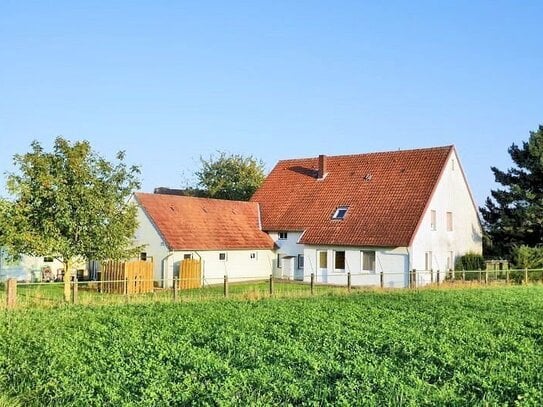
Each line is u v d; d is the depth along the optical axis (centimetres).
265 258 4703
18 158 2786
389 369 1298
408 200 4259
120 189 2948
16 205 2769
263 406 1035
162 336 1681
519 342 1627
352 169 4847
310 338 1662
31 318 2019
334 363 1333
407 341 1609
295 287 3753
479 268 4372
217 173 6988
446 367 1323
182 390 1127
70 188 2809
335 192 4722
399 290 3216
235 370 1263
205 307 2375
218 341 1598
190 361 1350
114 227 2878
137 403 1057
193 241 4184
